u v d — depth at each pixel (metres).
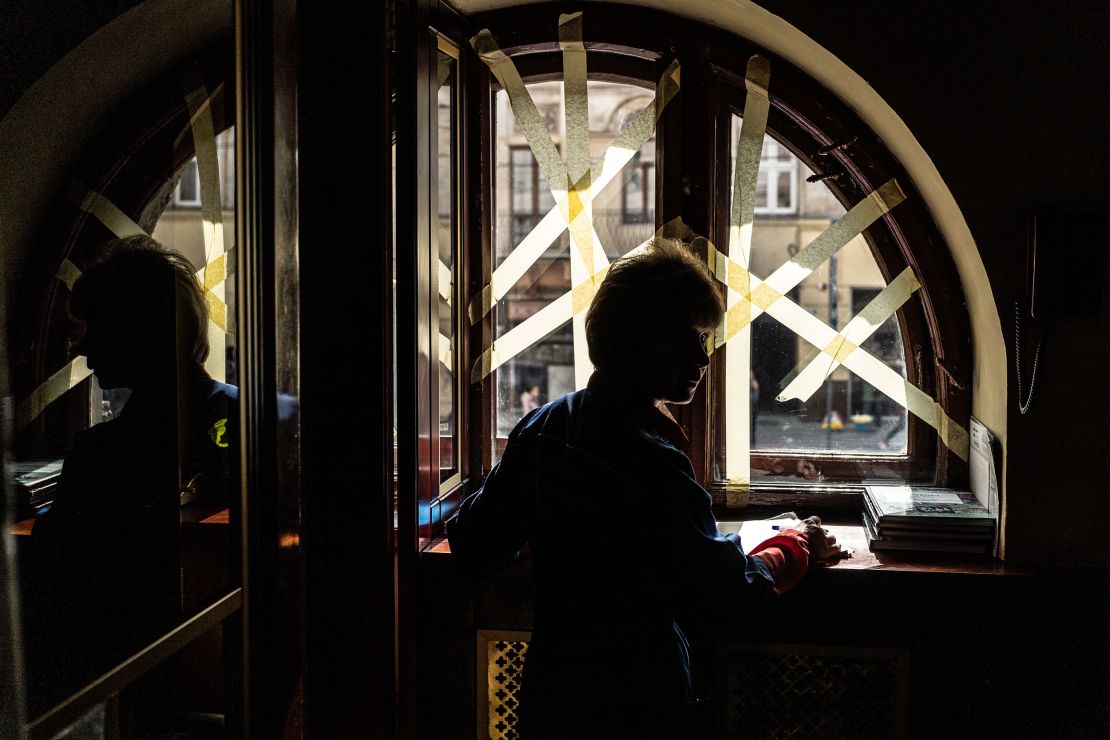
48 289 1.03
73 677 1.00
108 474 1.10
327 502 1.60
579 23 1.80
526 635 1.66
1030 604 1.55
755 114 1.78
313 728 1.63
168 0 1.20
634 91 2.13
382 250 1.54
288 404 1.43
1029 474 1.57
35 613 0.96
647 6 1.79
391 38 1.55
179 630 1.19
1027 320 1.55
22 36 0.98
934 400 1.86
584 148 1.80
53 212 1.04
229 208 1.36
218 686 1.33
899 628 1.59
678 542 1.19
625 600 1.22
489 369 1.89
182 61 1.27
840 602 1.60
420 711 1.70
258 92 1.36
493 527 1.37
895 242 1.84
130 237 1.18
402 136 1.54
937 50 1.55
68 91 1.05
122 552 1.11
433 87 1.66
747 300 1.82
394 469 1.62
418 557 1.62
